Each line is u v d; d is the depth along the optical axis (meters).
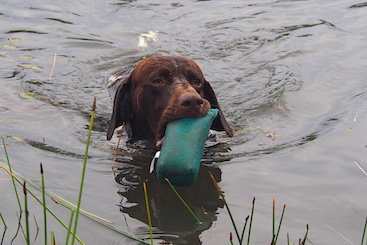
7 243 4.79
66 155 6.59
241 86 8.77
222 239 4.97
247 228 5.11
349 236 4.97
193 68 6.70
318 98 8.16
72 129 7.36
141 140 7.12
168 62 6.66
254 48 10.20
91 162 6.47
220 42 10.45
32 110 7.80
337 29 10.85
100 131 7.41
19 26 10.98
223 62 9.70
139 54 10.03
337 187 5.82
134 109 7.00
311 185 5.88
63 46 10.20
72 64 9.52
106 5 12.30
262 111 7.92
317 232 5.02
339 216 5.29
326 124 7.38
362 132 7.05
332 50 9.88
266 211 5.41
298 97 8.20
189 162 5.36
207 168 6.37
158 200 5.70
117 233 5.02
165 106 6.41
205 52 10.08
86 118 7.77
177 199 5.73
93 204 5.52
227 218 5.32
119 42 10.49
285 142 6.96
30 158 6.41
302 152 6.64
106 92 8.63
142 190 5.90
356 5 12.14
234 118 7.80
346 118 7.49
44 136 7.07
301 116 7.67
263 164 6.41
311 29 10.88
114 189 5.88
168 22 11.40
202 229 5.15
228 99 8.35
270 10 12.07
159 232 5.09
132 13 11.87
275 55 9.80
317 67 9.21
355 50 9.82
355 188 5.79
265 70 9.28
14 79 8.79
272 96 8.31
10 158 6.35
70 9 11.98
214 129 7.14
